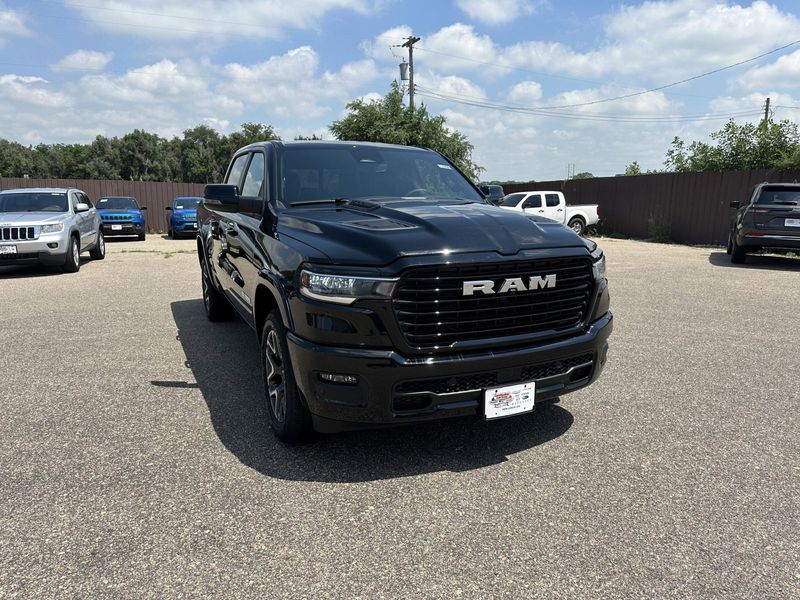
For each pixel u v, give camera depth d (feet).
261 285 12.21
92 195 81.87
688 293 29.63
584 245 11.10
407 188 14.84
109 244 62.54
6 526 8.88
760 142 71.87
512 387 10.31
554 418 13.17
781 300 27.66
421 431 12.46
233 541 8.53
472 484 10.21
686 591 7.45
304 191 13.88
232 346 19.33
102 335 20.84
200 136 302.66
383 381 9.59
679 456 11.28
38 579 7.66
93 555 8.18
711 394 14.75
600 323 11.53
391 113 93.56
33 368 16.92
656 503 9.57
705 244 62.28
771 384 15.53
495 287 9.91
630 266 41.01
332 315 9.71
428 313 9.66
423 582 7.64
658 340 20.16
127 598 7.32
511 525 8.94
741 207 43.37
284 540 8.56
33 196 39.37
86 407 13.85
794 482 10.25
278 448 11.63
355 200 13.47
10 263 35.04
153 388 15.21
